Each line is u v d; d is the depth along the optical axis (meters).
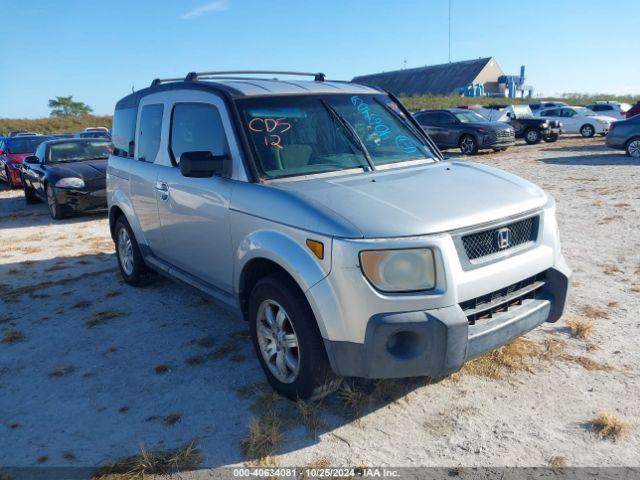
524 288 3.48
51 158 11.37
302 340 3.29
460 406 3.48
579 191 10.42
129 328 4.99
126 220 5.84
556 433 3.18
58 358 4.46
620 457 2.97
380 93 4.88
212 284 4.46
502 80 63.41
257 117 4.03
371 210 3.17
